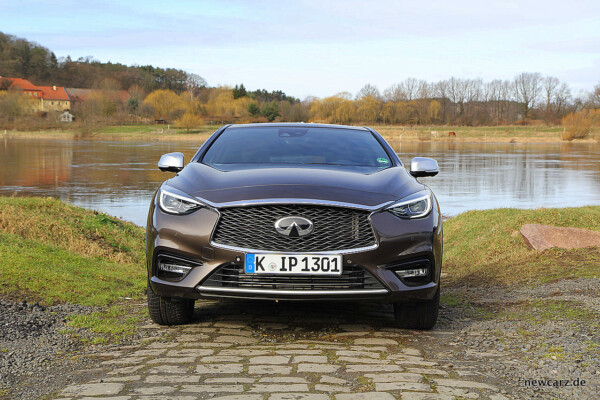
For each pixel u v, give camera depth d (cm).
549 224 875
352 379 279
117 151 4984
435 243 361
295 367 300
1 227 764
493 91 13775
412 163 442
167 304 385
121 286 568
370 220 344
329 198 344
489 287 589
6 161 3541
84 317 418
